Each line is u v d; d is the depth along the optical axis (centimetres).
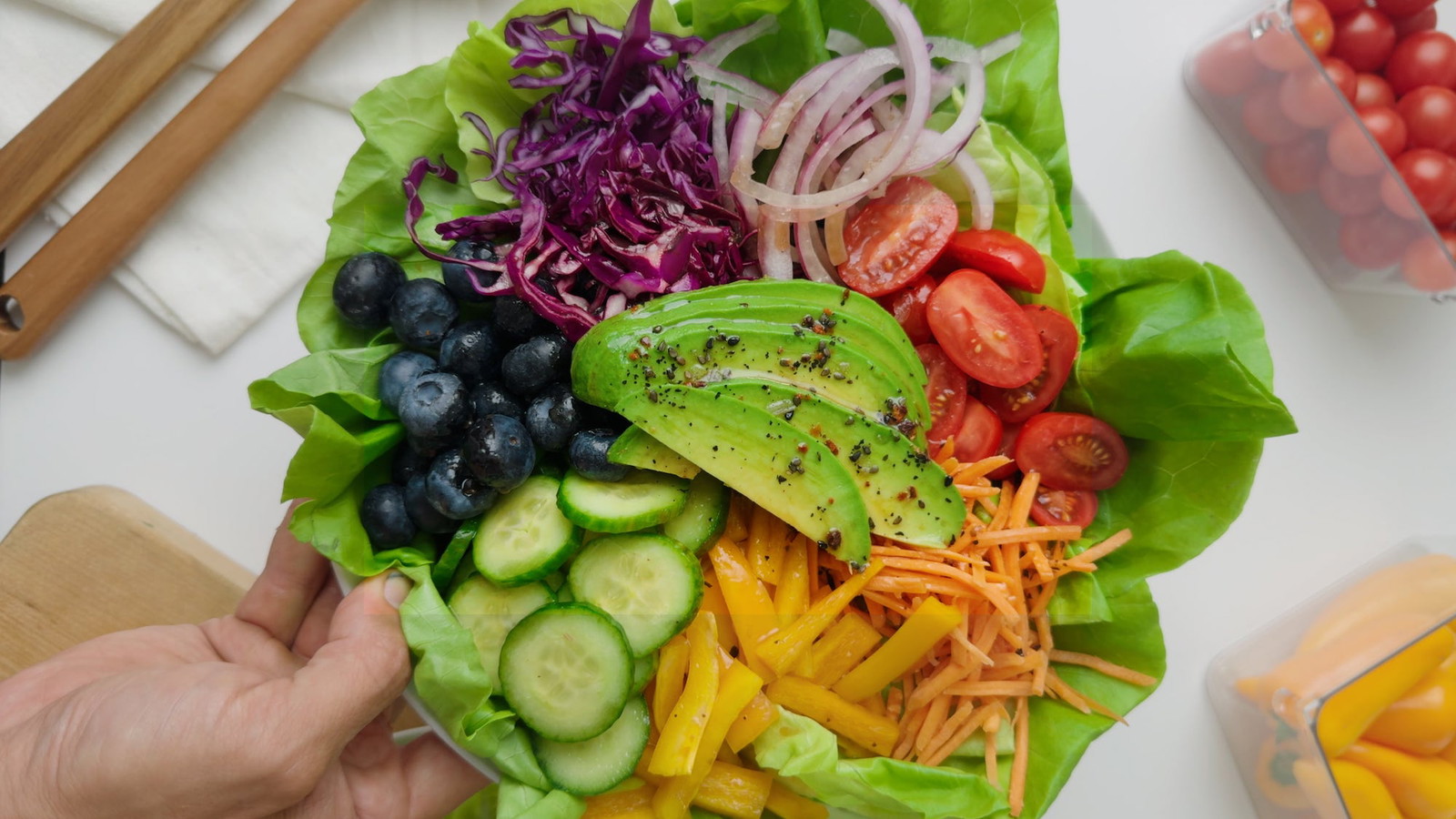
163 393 37
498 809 28
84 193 36
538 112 31
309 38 36
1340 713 35
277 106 37
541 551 28
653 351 28
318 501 28
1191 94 40
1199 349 30
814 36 31
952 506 29
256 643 32
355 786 29
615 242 30
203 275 37
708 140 31
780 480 27
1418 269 38
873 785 29
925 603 28
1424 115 41
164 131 35
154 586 35
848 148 32
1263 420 30
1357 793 36
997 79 33
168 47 36
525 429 28
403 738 33
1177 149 40
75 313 37
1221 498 32
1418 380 40
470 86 31
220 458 37
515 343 30
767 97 31
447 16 38
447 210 31
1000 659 30
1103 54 40
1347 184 38
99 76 35
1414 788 36
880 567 28
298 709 24
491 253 30
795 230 31
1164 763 39
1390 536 40
